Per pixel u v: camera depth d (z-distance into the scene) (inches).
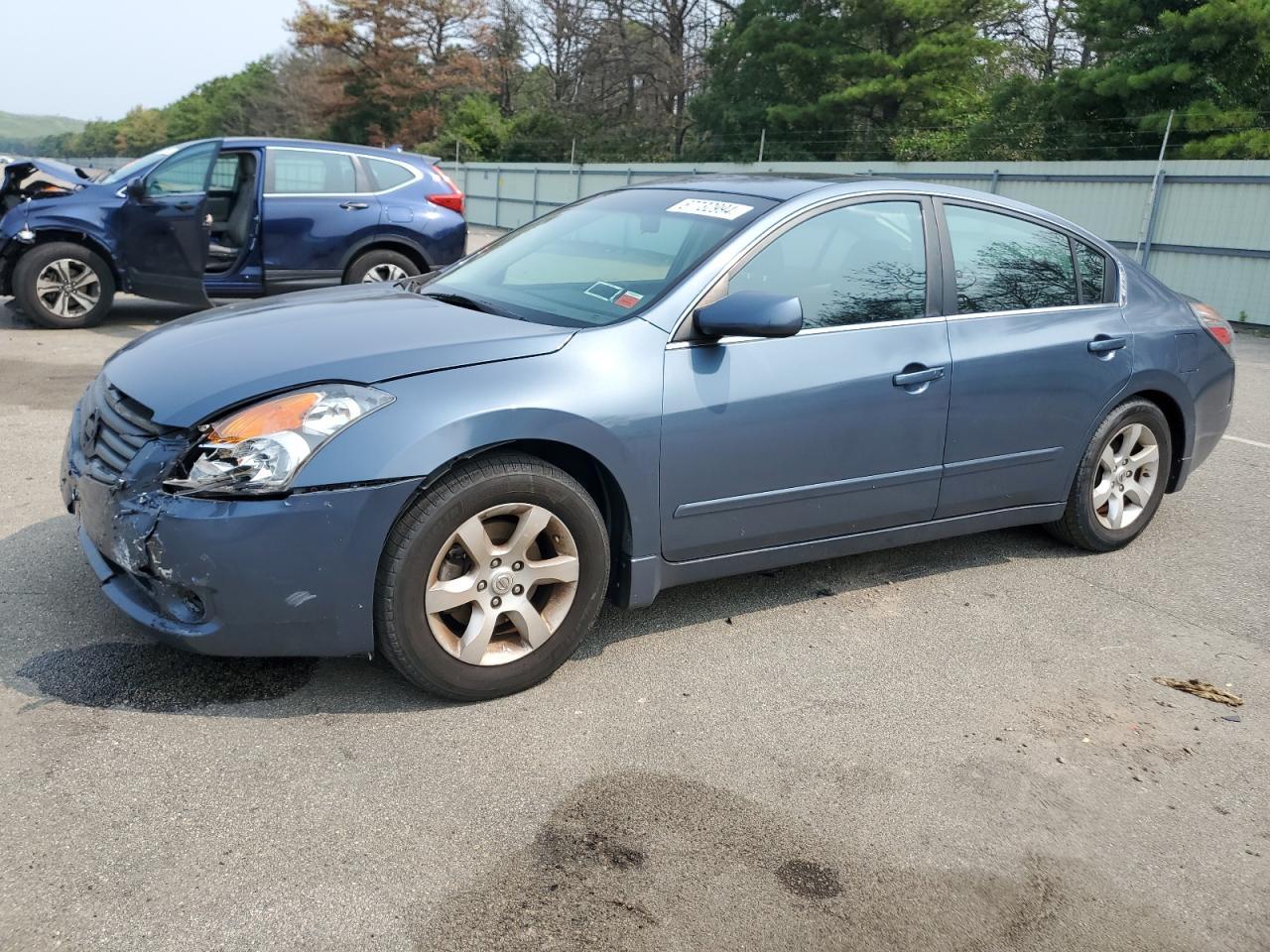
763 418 142.8
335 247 392.5
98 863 97.0
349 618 119.6
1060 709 137.6
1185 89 851.4
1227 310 620.1
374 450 117.0
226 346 133.0
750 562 150.8
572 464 135.6
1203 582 183.8
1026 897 101.2
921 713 134.4
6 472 208.7
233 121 2960.1
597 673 139.9
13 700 123.3
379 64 2118.6
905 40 1226.6
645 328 136.8
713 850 104.7
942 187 169.5
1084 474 183.9
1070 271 182.9
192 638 118.1
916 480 160.9
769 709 133.1
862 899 99.2
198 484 114.9
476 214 1412.4
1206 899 102.7
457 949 89.5
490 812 108.4
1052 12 1353.3
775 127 1277.1
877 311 156.2
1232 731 134.5
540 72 2182.6
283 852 100.2
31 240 370.9
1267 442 290.0
